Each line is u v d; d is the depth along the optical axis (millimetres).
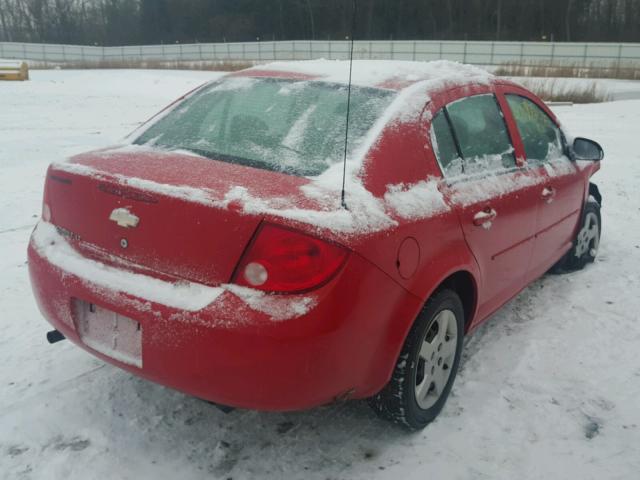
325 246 2221
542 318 4195
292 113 2984
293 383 2244
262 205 2258
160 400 3146
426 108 2971
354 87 3084
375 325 2436
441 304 2861
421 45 45625
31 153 9219
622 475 2707
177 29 75188
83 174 2588
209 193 2330
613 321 4160
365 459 2773
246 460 2746
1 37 75688
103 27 77250
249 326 2178
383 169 2613
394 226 2467
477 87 3445
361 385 2506
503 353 3715
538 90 23828
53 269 2621
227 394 2279
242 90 3285
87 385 3244
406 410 2797
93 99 18297
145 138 3180
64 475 2609
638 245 5734
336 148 2701
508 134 3609
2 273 4652
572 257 4941
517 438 2938
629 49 41156
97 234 2562
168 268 2379
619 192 7738
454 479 2660
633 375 3504
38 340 3695
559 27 66188
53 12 76062
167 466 2691
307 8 64125
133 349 2439
